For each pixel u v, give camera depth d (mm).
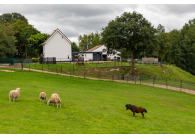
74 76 41406
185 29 101188
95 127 11898
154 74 56219
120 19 49812
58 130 10664
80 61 57688
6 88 21547
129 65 65625
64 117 13008
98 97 22391
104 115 14805
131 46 50656
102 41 51062
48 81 32750
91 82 36250
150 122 14492
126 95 26297
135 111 15578
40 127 10719
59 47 64750
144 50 51500
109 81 39406
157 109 19781
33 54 92375
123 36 46062
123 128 12336
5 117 11531
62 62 64000
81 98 20562
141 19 48781
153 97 26859
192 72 88938
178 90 35438
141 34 44688
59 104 16391
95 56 81625
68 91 24328
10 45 64625
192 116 18797
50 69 47719
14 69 44250
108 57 84500
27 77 34469
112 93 26797
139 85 37344
